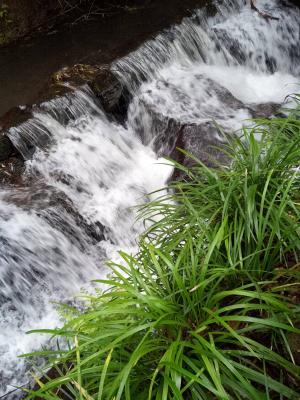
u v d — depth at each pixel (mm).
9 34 7961
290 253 2516
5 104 6371
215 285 2254
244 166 2938
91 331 2441
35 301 4348
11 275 4316
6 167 5262
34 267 4461
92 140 5934
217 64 8125
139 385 2105
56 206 4871
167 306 2176
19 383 3742
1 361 3879
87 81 6238
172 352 1951
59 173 5359
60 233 4770
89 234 5016
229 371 1952
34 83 6832
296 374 1927
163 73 7156
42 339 4023
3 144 5230
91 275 4766
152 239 2963
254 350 2059
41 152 5480
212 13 8531
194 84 6910
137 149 6328
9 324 4152
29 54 7594
